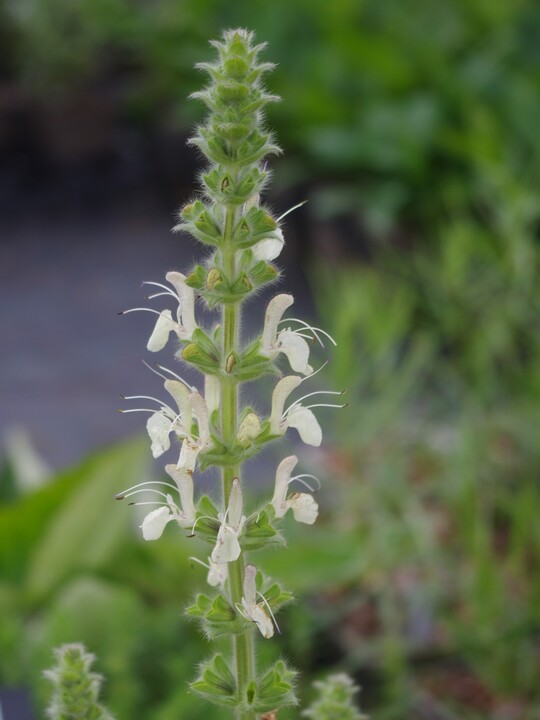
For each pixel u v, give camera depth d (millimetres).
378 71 1672
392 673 752
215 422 419
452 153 1534
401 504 876
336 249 1566
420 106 1576
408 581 867
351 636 826
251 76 398
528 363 1043
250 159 397
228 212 402
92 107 2254
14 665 691
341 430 897
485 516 878
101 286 1699
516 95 1573
